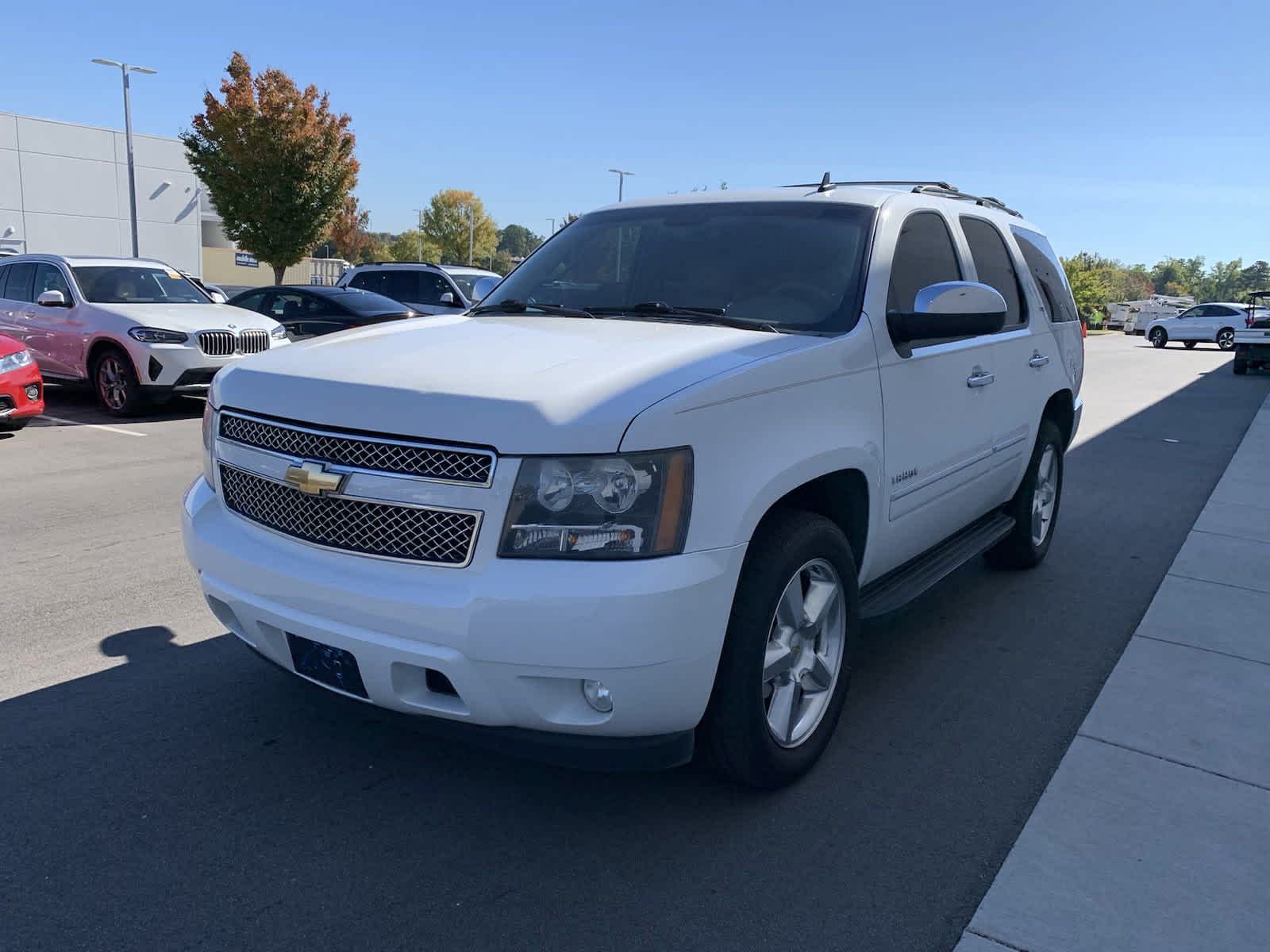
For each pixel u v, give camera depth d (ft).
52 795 10.32
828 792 10.78
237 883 8.95
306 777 10.84
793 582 10.25
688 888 9.03
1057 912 8.75
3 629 14.90
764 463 9.48
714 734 9.82
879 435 11.54
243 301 49.03
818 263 12.28
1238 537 22.09
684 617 8.59
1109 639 15.55
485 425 8.56
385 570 8.95
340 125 108.17
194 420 37.19
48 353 39.42
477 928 8.41
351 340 11.41
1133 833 10.03
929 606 17.03
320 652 9.53
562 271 13.96
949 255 14.33
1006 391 15.49
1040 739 12.12
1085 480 28.99
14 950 8.01
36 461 28.14
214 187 106.52
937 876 9.30
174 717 12.16
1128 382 69.41
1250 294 82.69
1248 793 10.84
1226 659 14.69
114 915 8.48
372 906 8.67
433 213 377.09
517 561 8.46
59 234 125.49
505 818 10.13
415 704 9.08
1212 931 8.54
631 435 8.48
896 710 12.89
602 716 8.83
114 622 15.28
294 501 9.57
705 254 13.00
